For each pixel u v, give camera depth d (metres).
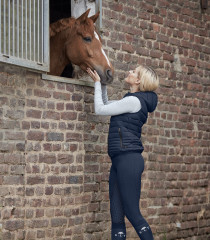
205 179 7.13
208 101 7.20
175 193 6.60
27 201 4.75
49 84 5.02
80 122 5.36
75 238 5.23
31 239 4.77
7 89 4.58
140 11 6.18
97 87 4.69
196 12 7.05
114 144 4.38
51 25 5.41
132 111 4.40
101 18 5.63
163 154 6.43
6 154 4.56
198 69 7.05
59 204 5.07
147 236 4.30
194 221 6.91
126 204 4.33
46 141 4.97
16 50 4.46
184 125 6.79
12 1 4.41
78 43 5.13
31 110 4.82
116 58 5.84
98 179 5.55
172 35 6.65
